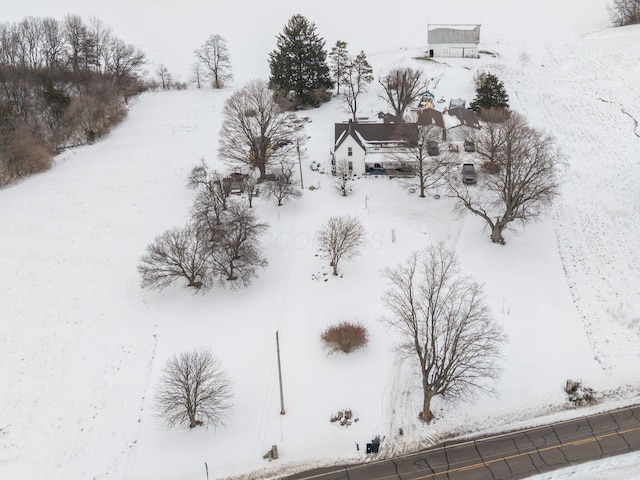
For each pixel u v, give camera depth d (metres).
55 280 55.31
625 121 83.00
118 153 82.56
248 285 54.72
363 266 56.16
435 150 73.69
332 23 153.88
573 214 64.19
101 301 53.00
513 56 113.81
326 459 38.56
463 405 41.94
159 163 78.50
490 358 44.38
